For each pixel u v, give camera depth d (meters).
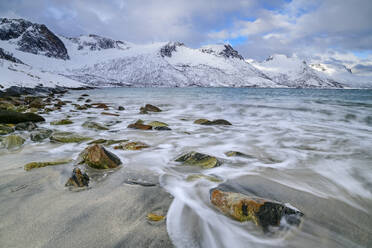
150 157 3.33
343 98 18.72
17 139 3.95
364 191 2.31
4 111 6.04
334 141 4.60
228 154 3.53
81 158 2.93
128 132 5.39
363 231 1.64
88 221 1.64
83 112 9.78
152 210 1.82
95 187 2.24
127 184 2.33
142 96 23.70
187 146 4.14
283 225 1.63
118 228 1.57
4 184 2.27
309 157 3.46
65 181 2.36
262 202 1.71
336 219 1.78
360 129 5.95
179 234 1.53
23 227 1.56
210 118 8.41
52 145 3.92
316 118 8.02
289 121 7.50
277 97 21.16
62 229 1.54
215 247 1.43
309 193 2.23
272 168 2.94
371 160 3.30
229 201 1.81
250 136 5.10
